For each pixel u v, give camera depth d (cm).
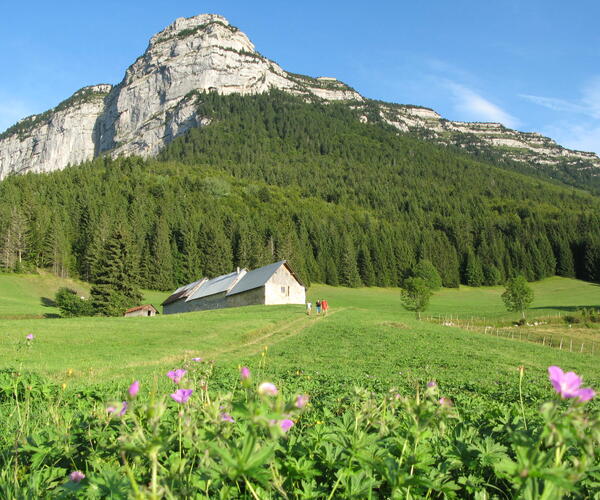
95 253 9731
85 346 2495
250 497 255
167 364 2036
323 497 271
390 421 278
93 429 404
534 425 391
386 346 3019
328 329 3834
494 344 3275
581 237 14625
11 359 1891
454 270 13512
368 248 13650
